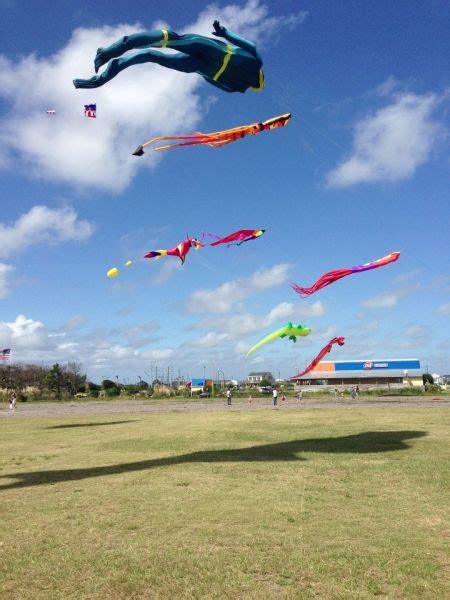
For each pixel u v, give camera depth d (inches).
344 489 378.6
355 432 727.7
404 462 481.1
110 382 3469.5
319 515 311.3
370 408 1301.7
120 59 300.2
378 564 229.9
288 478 420.2
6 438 775.1
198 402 2043.6
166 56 312.7
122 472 460.4
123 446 639.8
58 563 237.6
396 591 203.2
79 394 2989.7
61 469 484.1
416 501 342.3
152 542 265.9
